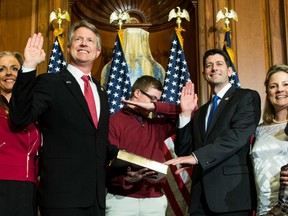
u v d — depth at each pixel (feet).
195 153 7.77
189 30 16.24
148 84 9.11
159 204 8.55
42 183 7.04
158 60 16.62
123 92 13.88
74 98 7.22
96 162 7.17
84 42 7.73
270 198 7.73
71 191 6.86
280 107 8.36
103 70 15.21
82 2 16.25
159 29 16.90
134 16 17.08
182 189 12.10
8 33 15.29
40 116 7.23
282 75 8.37
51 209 6.83
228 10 15.12
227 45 13.92
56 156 7.00
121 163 7.62
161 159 8.79
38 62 6.67
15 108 6.54
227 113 8.32
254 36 14.92
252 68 14.67
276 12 15.03
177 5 16.58
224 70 8.77
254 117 8.24
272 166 7.86
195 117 8.85
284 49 14.70
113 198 8.38
